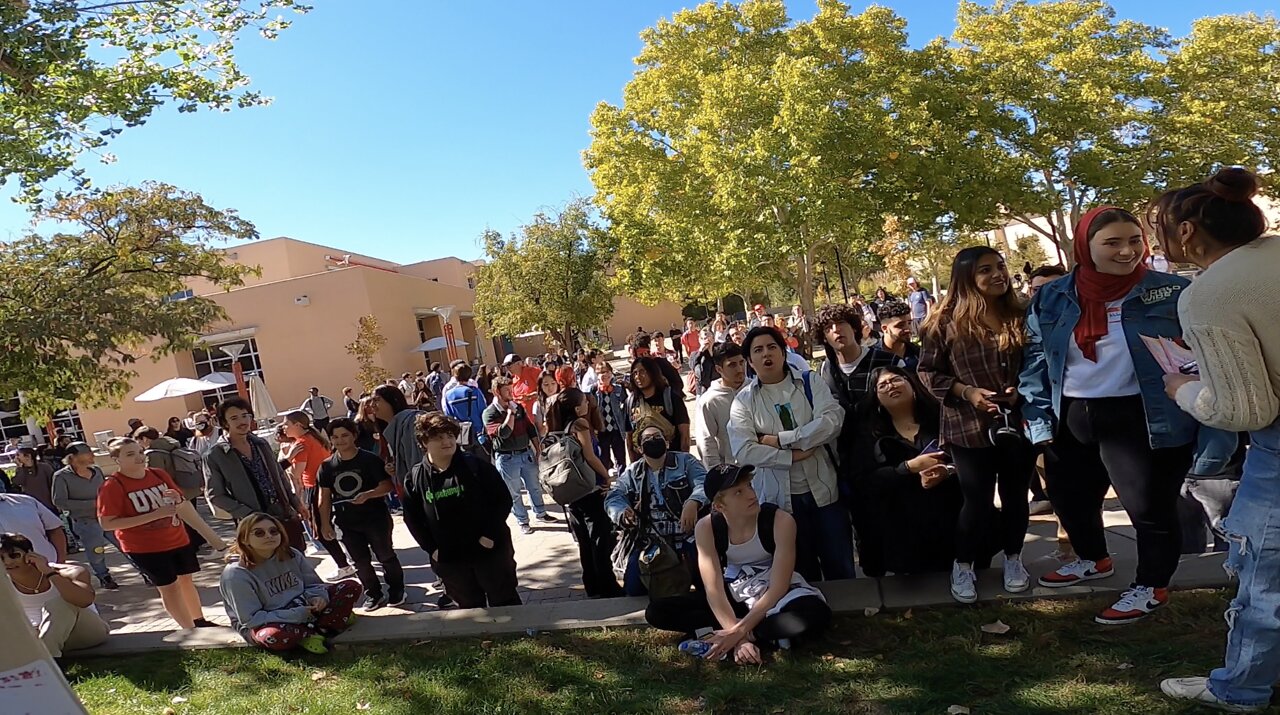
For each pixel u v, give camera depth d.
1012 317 3.55
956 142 24.30
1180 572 3.78
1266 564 2.49
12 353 12.30
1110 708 2.91
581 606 4.71
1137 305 3.09
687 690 3.61
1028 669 3.30
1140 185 25.41
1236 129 26.06
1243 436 3.22
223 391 27.11
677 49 27.55
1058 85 26.38
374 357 26.67
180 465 6.59
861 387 4.53
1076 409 3.27
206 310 15.23
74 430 27.38
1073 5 26.95
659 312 64.38
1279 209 26.09
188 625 5.66
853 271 45.81
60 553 5.50
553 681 3.89
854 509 4.39
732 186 23.25
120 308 13.43
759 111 23.91
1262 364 2.31
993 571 4.23
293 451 8.00
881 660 3.60
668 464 4.79
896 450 4.16
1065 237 27.92
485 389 14.02
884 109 24.38
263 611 4.83
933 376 3.69
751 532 4.05
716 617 3.90
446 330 34.16
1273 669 2.58
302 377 27.06
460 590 5.07
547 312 35.31
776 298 60.19
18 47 6.42
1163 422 3.00
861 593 4.16
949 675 3.36
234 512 5.74
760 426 4.24
